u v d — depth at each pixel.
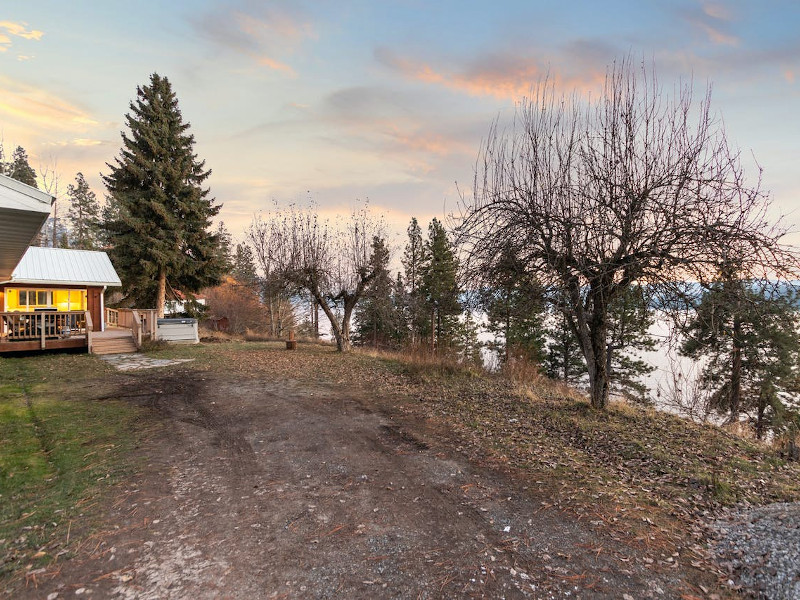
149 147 20.64
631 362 20.98
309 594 2.44
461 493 3.89
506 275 6.43
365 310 20.03
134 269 19.89
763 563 2.69
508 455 4.92
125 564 2.72
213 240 22.61
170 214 20.64
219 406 7.24
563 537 3.11
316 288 15.77
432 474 4.34
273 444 5.29
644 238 5.56
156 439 5.42
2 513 3.38
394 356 14.41
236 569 2.69
